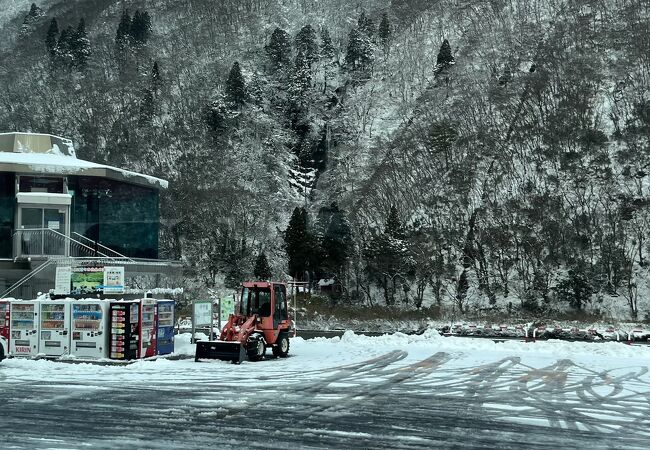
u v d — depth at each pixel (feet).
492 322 162.71
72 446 27.53
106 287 69.26
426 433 31.04
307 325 160.25
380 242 193.26
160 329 67.72
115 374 52.44
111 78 361.30
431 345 83.41
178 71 360.89
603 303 174.29
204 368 57.47
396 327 155.74
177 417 34.27
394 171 249.75
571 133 231.50
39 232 97.60
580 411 37.60
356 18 428.56
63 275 69.10
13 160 106.83
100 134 302.04
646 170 206.69
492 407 38.63
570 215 199.21
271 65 353.92
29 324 64.34
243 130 290.56
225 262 212.02
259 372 54.85
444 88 310.24
